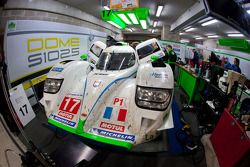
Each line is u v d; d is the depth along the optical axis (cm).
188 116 291
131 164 166
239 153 136
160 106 154
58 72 216
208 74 309
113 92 194
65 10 491
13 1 275
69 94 202
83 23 662
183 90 461
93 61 377
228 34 617
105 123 163
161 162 170
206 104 271
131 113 162
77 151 128
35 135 212
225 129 172
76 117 170
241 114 196
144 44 351
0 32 130
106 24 1051
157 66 197
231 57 453
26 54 306
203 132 230
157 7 596
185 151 183
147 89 164
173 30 1011
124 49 267
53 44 396
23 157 128
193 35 1233
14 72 278
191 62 473
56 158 121
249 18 141
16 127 133
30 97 313
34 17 342
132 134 149
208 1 132
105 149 166
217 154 166
